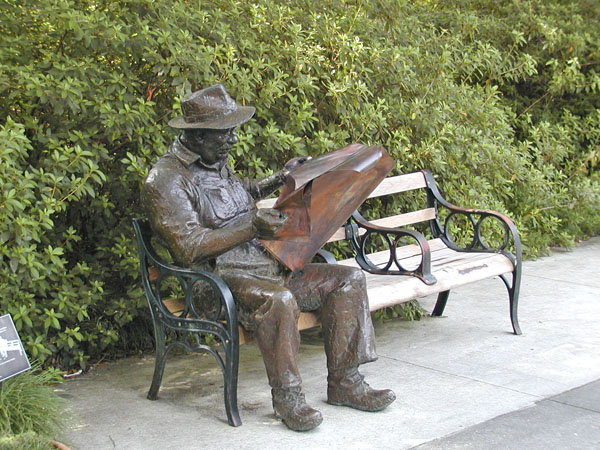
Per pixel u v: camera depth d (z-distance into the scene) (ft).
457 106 20.34
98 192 15.12
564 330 16.37
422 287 14.19
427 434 11.27
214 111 11.89
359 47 17.07
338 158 12.10
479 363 14.43
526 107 27.27
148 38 14.17
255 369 14.55
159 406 12.70
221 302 11.46
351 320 12.14
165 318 12.51
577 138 27.22
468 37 24.85
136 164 14.01
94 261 15.14
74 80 13.47
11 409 10.55
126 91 14.65
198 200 12.13
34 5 14.03
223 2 16.53
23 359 10.18
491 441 11.00
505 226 16.14
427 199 17.65
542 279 20.81
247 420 11.98
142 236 12.73
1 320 10.02
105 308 14.90
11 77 13.56
